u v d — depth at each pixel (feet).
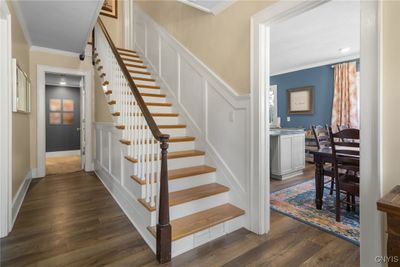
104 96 12.42
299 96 21.16
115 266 5.65
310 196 10.71
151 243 6.48
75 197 10.47
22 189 10.10
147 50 14.94
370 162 4.59
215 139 9.09
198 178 8.57
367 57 4.59
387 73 4.43
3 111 7.00
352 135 7.46
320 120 19.79
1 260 5.80
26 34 11.42
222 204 8.25
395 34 4.33
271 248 6.50
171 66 12.19
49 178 13.76
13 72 7.93
